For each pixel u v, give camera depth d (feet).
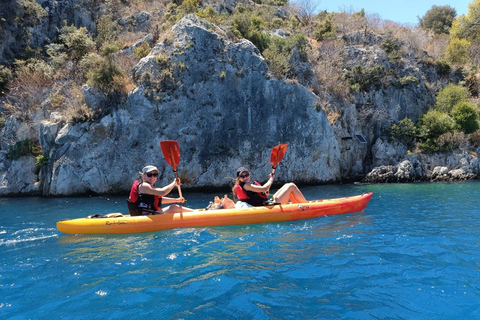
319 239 19.70
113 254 17.83
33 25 71.87
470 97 78.79
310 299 12.37
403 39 81.66
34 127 52.49
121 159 48.01
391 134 63.98
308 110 55.21
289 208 24.56
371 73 69.00
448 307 11.77
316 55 71.31
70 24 76.43
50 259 17.42
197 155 50.31
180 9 71.41
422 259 16.21
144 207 22.94
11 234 23.66
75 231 22.67
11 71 64.54
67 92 54.85
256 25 70.59
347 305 11.93
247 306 11.86
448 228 22.20
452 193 40.06
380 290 13.03
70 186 46.70
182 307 11.91
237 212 23.31
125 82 49.88
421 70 78.13
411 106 69.31
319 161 55.26
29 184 49.83
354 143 63.67
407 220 24.68
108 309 11.93
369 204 32.37
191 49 51.80
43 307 12.25
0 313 11.91
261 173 52.39
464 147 62.28
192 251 17.78
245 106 52.65
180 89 50.21
